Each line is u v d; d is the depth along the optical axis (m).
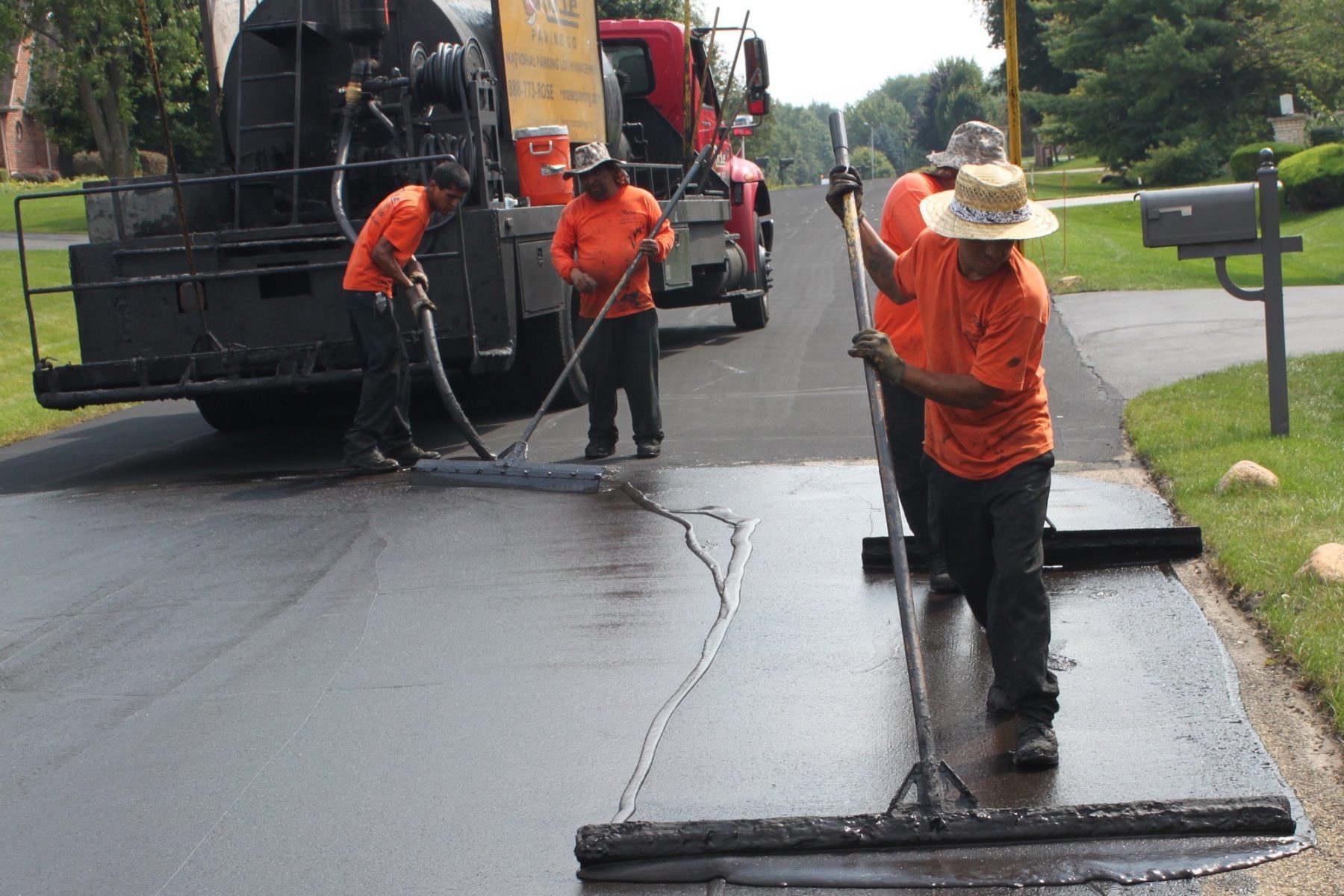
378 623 5.36
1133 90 47.22
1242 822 3.21
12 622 5.67
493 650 4.95
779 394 10.34
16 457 10.19
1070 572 5.46
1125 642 4.60
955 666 4.53
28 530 7.40
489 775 3.88
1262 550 5.17
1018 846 3.23
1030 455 3.81
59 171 56.38
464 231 8.66
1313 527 5.42
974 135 4.99
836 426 8.90
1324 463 6.52
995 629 3.79
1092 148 49.81
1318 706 3.93
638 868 3.27
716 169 13.63
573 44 11.08
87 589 6.11
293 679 4.78
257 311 8.83
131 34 40.91
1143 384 9.66
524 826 3.56
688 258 12.19
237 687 4.73
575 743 4.07
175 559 6.54
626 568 5.91
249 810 3.76
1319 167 31.66
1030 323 3.66
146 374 8.81
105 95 42.41
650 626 5.12
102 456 9.98
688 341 14.32
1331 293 14.97
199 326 8.84
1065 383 9.93
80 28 40.09
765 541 6.21
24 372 14.68
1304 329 11.70
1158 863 3.12
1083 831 3.21
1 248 27.53
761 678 4.51
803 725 4.10
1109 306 14.57
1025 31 61.94
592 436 8.40
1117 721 3.97
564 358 10.12
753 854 3.27
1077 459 7.49
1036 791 3.54
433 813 3.66
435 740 4.16
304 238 8.73
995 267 3.64
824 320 15.52
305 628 5.35
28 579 6.34
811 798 3.61
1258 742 3.75
